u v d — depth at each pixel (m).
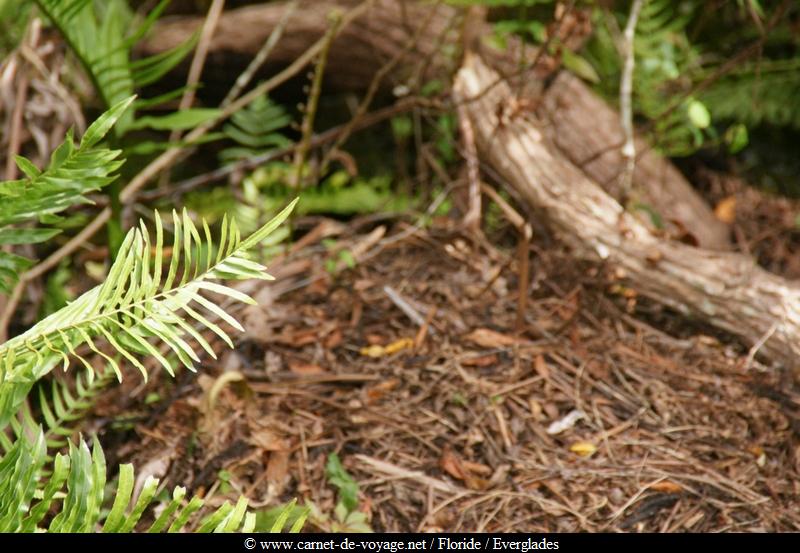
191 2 4.98
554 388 2.70
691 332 3.04
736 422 2.63
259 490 2.34
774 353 2.82
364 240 3.43
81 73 4.00
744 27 4.58
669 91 4.27
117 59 3.10
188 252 1.32
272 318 2.99
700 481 2.39
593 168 3.69
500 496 2.34
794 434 2.59
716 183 4.34
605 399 2.69
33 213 1.44
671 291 2.97
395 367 2.78
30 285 3.26
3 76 3.48
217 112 3.02
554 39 3.57
